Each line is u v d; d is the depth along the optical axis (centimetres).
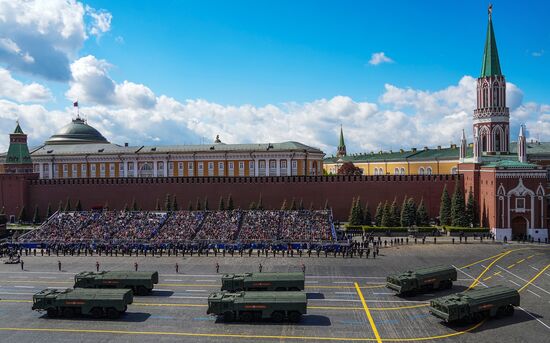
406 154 19612
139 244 10138
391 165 19238
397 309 5972
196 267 8425
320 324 5469
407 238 10569
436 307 5428
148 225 11188
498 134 13938
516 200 10775
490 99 13938
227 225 10988
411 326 5375
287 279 6319
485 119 14038
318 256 9225
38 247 10475
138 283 6644
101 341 5044
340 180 13200
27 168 14612
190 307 6150
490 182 11181
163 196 13775
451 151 17000
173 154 15700
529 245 10112
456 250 9600
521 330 5197
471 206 11919
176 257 9325
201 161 15625
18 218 14088
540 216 10744
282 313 5528
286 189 13362
